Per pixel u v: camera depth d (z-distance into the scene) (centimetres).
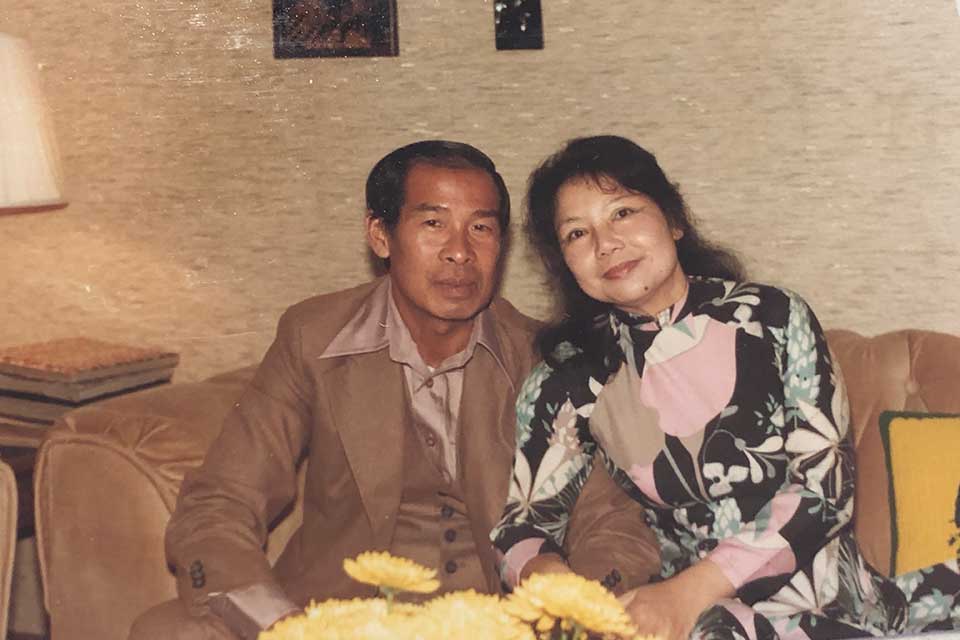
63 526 175
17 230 251
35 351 233
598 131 244
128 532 172
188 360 251
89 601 174
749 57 241
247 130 246
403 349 181
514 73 243
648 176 162
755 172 243
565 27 242
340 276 248
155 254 249
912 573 162
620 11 242
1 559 157
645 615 142
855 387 198
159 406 184
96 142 246
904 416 185
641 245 158
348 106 245
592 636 122
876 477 191
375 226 182
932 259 242
